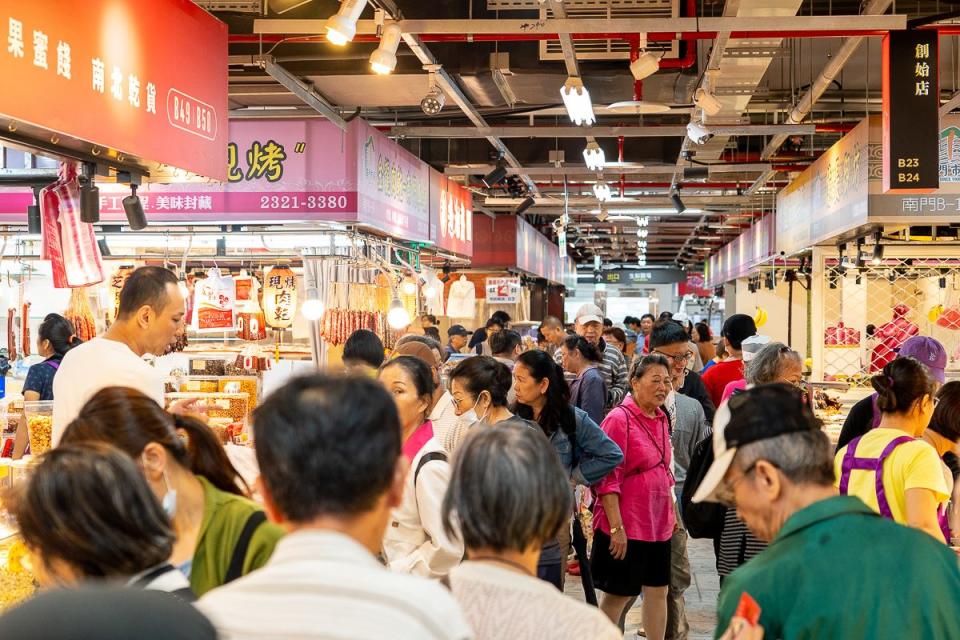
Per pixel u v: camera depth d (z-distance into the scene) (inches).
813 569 74.2
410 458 134.6
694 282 1440.7
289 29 247.6
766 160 470.0
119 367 128.3
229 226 291.3
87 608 38.0
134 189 200.2
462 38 255.0
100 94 168.2
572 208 711.7
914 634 72.4
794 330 644.1
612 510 170.4
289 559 57.2
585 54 284.8
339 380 61.5
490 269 643.5
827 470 78.5
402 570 123.0
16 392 303.4
